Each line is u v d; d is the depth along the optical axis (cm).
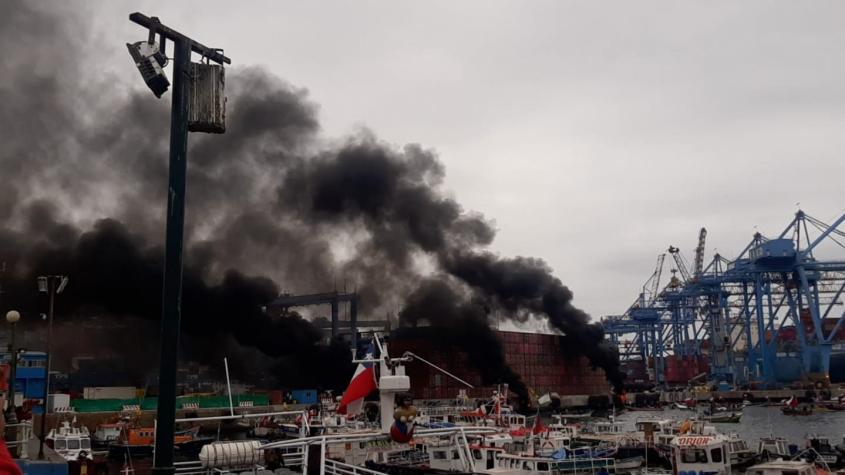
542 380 19625
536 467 4875
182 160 1347
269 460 1866
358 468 1839
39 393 8538
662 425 7200
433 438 5206
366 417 8550
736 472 5838
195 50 1430
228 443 1812
